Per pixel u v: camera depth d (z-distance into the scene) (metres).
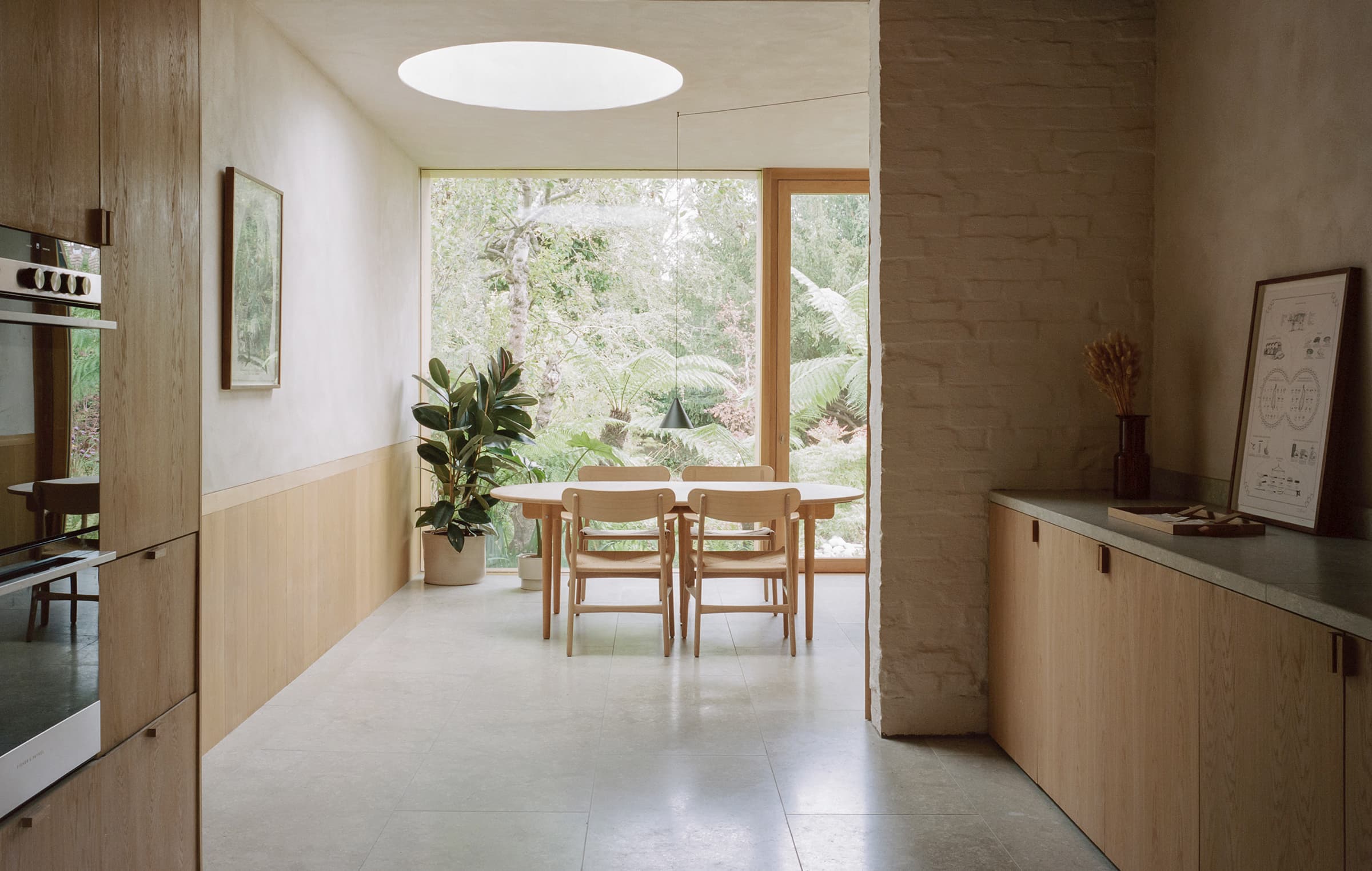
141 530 2.14
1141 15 3.52
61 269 1.82
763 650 4.96
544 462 7.07
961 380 3.55
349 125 5.29
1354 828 1.59
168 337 2.25
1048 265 3.54
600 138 6.13
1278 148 2.78
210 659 3.58
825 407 7.00
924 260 3.54
